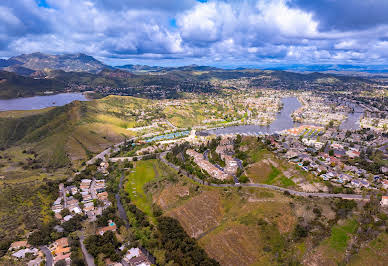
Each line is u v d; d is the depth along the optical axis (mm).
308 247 169750
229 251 171625
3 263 164500
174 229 190625
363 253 161250
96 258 169875
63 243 183625
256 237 179250
